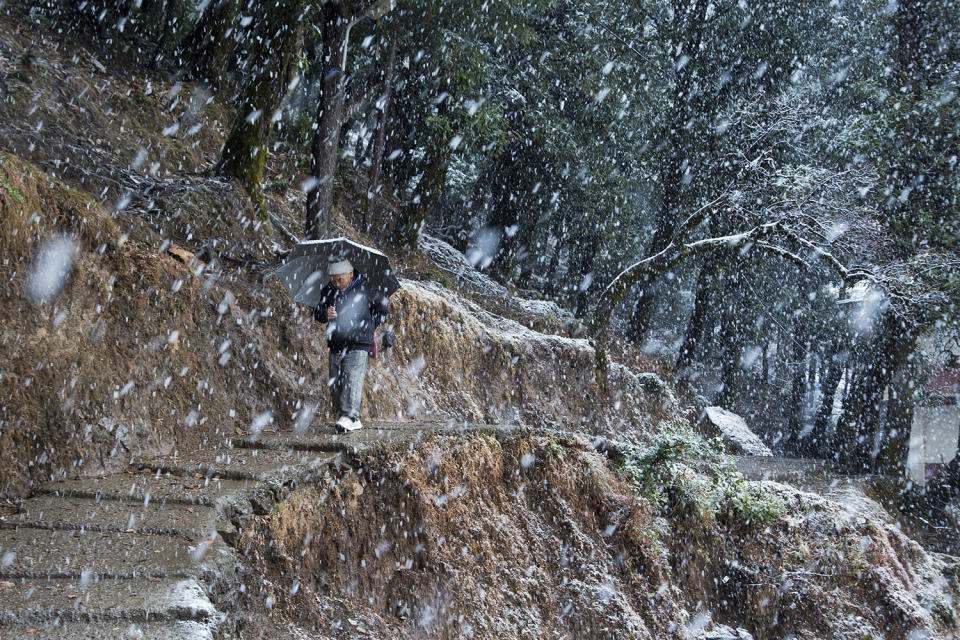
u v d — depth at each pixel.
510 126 20.59
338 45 9.99
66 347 5.78
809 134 22.52
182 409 6.62
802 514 11.46
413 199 17.48
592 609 7.83
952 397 24.00
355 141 21.02
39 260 5.70
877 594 10.70
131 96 11.73
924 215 19.02
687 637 8.59
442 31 16.17
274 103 10.46
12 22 11.69
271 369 7.82
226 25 14.07
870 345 22.08
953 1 20.73
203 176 10.35
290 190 13.74
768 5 23.44
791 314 31.02
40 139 8.80
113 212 7.87
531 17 19.88
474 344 12.03
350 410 7.39
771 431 31.78
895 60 21.66
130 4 14.33
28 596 3.49
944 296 17.03
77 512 4.71
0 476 4.98
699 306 24.69
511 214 21.81
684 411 18.95
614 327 29.62
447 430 7.83
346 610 5.58
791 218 16.80
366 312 7.46
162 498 5.01
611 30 22.06
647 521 9.24
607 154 23.72
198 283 7.38
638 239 26.64
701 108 23.16
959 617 11.79
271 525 5.20
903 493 18.55
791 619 10.30
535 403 12.91
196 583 3.85
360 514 6.18
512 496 8.29
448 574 6.59
